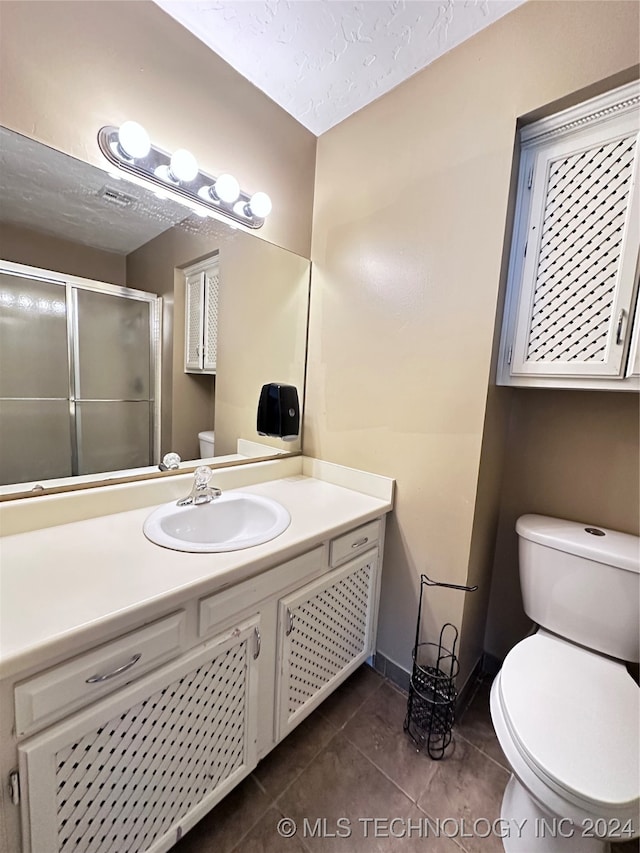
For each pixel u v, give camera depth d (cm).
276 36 121
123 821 76
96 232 114
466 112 119
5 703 59
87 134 105
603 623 110
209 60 127
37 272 105
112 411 123
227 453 156
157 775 80
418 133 132
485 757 120
